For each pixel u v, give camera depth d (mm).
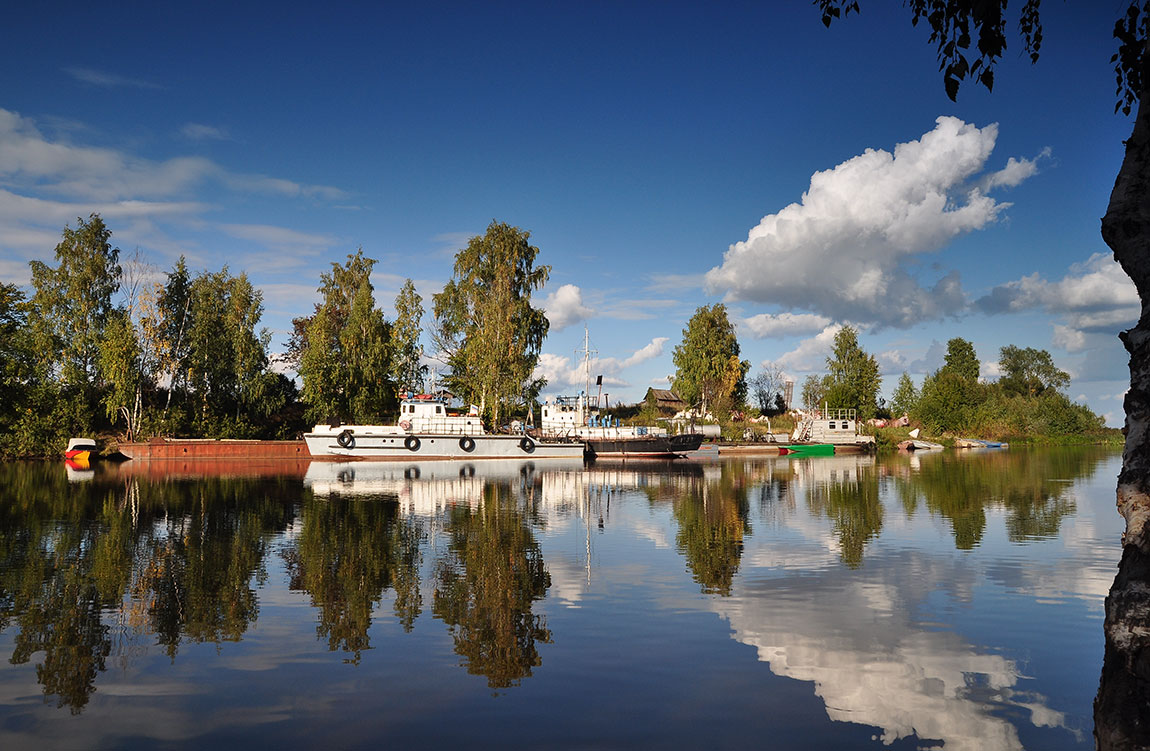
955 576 13648
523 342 60281
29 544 17594
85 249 56031
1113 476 38031
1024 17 5988
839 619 10703
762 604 11586
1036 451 74312
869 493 29828
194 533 19312
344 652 9227
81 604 11727
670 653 9141
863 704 7504
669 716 7195
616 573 14070
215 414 60531
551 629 10219
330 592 12555
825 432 73938
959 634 9953
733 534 18984
